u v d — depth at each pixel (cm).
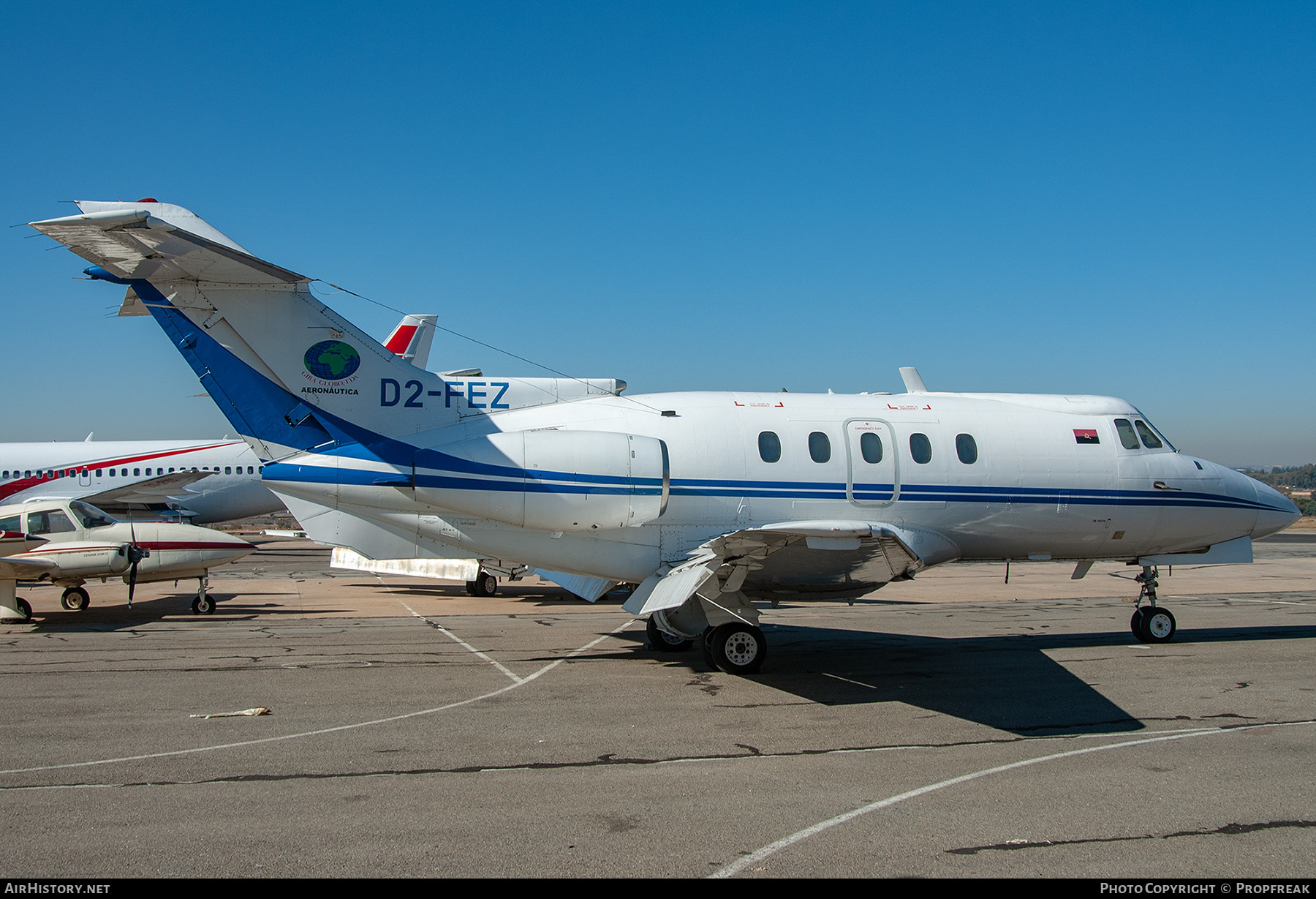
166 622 1309
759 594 983
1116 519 1163
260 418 1005
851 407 1127
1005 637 1220
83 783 552
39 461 2505
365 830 478
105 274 961
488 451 975
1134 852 458
